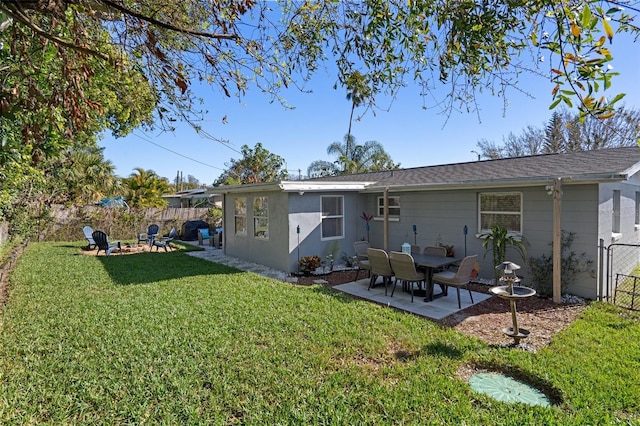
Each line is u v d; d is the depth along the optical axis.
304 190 9.54
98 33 2.18
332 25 2.50
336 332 4.93
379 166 23.08
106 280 8.28
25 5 1.47
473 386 3.67
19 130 2.24
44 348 4.34
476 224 8.66
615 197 8.11
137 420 2.99
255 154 27.84
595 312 5.89
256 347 4.42
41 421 3.00
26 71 2.00
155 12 2.05
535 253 7.61
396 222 10.59
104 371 3.76
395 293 7.42
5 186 5.55
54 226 16.78
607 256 6.76
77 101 2.02
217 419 2.99
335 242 10.66
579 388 3.46
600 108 1.52
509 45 2.12
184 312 5.79
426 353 4.30
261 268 10.31
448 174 10.03
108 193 20.56
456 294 7.30
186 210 20.25
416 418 3.02
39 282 7.98
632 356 4.15
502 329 5.14
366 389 3.48
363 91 2.66
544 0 1.66
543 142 23.59
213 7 2.16
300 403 3.24
